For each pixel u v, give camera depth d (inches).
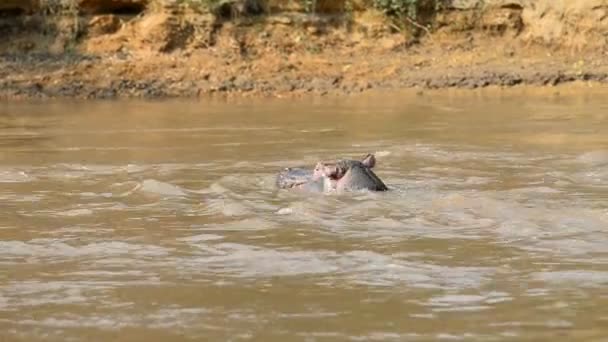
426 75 4128.9
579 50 4357.8
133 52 4407.0
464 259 1278.3
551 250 1325.0
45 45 4466.0
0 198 1790.1
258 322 1008.2
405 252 1321.4
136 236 1451.8
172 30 4446.4
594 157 2213.3
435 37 4520.2
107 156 2370.8
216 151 2453.2
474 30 4539.9
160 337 964.0
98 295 1123.9
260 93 3949.3
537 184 1871.3
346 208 1637.6
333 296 1103.0
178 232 1475.1
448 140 2608.3
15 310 1067.3
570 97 3644.2
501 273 1201.4
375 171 2075.5
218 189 1849.2
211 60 4325.8
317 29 4530.0
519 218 1534.2
